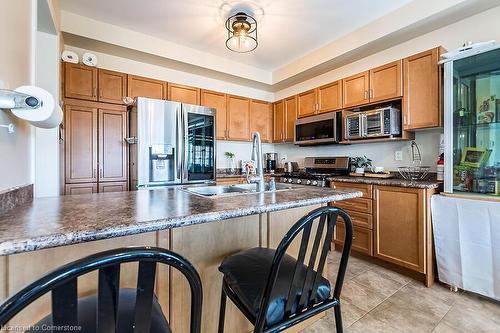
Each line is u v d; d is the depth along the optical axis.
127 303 0.72
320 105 3.45
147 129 2.75
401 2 2.37
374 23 2.65
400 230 2.26
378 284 2.09
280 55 3.50
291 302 0.85
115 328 0.49
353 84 3.01
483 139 1.99
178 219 0.84
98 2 2.33
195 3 2.36
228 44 2.85
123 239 0.97
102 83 2.77
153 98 3.10
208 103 3.59
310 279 0.89
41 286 0.41
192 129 3.11
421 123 2.37
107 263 0.46
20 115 0.88
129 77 2.95
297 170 4.10
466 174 2.02
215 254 1.20
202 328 1.18
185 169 3.00
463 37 2.30
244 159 4.30
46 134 2.08
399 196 2.27
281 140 4.12
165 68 3.42
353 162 3.21
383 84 2.69
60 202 1.17
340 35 2.96
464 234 1.88
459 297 1.88
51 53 2.14
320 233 0.88
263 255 1.12
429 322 1.59
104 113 2.79
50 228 0.71
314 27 2.77
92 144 2.71
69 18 2.48
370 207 2.50
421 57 2.38
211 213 0.92
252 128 4.08
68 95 2.57
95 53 2.93
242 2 2.33
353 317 1.65
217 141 4.02
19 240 0.61
